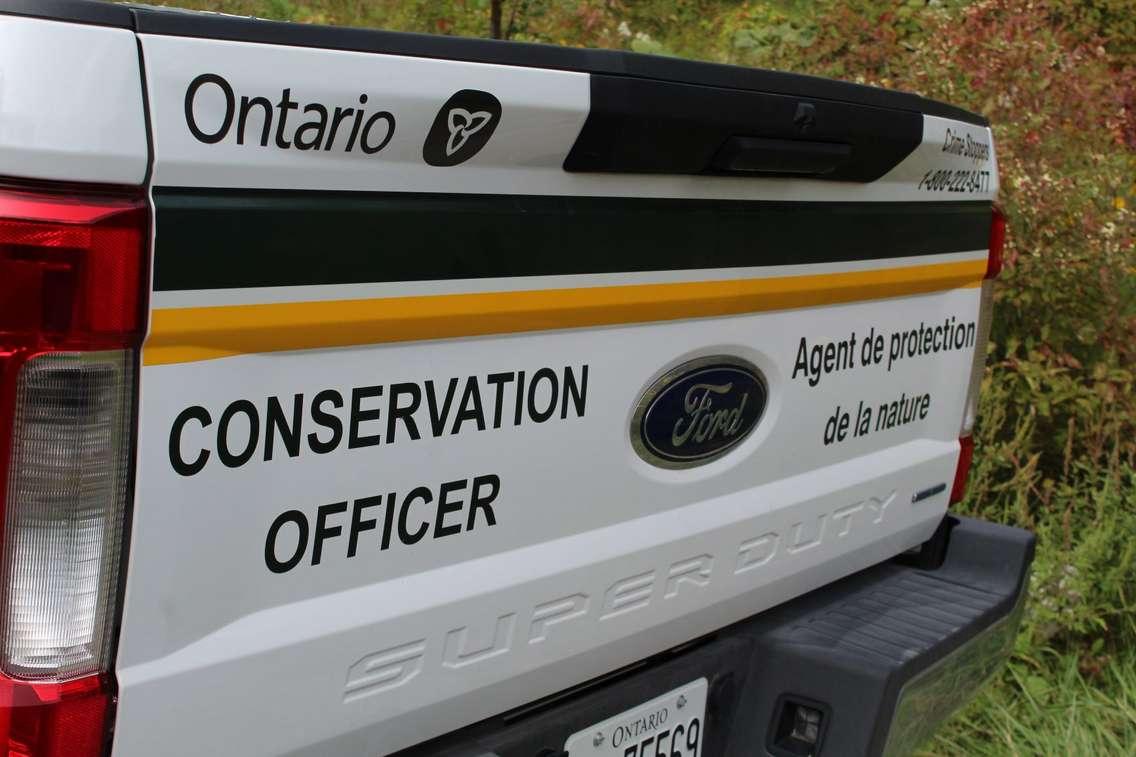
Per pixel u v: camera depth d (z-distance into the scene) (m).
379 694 2.04
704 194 2.34
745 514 2.65
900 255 2.91
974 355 3.35
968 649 3.03
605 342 2.26
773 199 2.50
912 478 3.17
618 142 2.11
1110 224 5.14
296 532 1.88
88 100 1.54
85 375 1.62
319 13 5.96
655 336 2.35
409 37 1.83
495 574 2.17
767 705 2.81
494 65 1.92
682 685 2.67
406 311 1.92
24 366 1.60
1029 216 5.11
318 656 1.93
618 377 2.30
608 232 2.18
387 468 1.97
